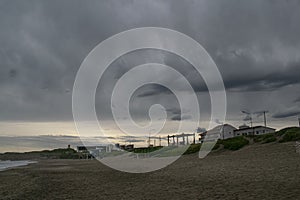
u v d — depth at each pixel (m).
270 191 13.23
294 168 19.47
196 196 13.91
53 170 40.66
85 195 16.94
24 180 27.81
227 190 14.59
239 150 42.44
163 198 14.17
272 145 39.19
